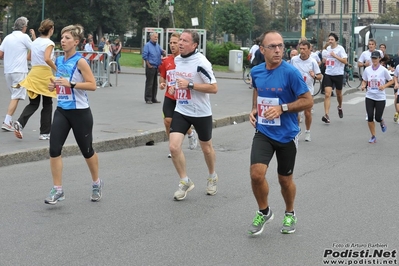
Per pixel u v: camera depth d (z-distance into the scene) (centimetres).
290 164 653
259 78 644
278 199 827
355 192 879
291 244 633
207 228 687
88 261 571
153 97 1866
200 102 809
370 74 1350
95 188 797
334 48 1652
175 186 898
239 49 4822
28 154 1044
